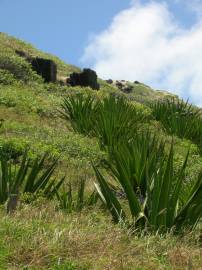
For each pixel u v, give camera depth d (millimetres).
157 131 19750
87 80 36688
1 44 43406
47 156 13406
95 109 18984
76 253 5750
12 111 19656
